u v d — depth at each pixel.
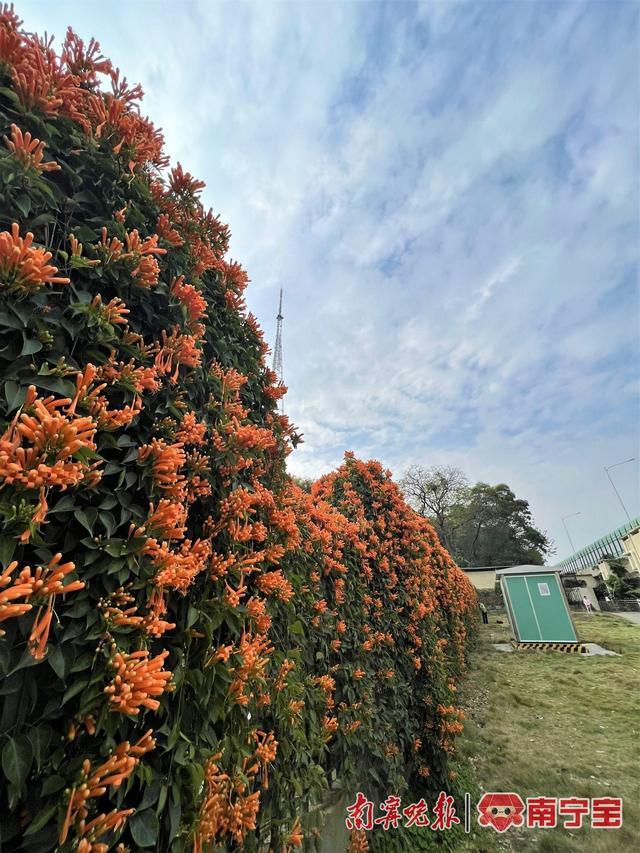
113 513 1.06
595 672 7.92
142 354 1.21
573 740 4.86
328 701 2.34
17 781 0.71
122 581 0.96
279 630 1.85
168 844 0.96
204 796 1.07
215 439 1.44
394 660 3.72
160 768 1.00
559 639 10.92
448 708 3.92
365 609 3.38
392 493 5.10
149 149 1.36
